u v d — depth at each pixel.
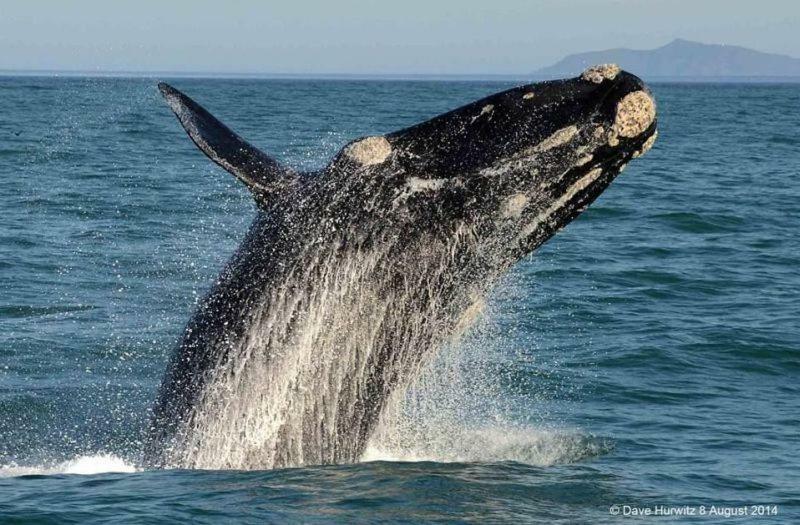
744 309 86.94
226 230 110.31
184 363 45.53
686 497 44.50
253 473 43.72
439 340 44.66
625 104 38.72
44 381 62.25
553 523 39.97
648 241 118.06
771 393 64.81
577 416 58.53
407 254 42.53
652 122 38.97
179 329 74.56
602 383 65.25
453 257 42.56
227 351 44.41
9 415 55.84
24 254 96.25
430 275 42.88
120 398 59.44
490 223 41.81
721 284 96.44
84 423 54.88
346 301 43.25
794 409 61.25
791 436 55.47
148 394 60.41
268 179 43.69
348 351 43.78
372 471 44.28
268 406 44.34
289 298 43.47
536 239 42.41
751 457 51.41
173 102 44.03
